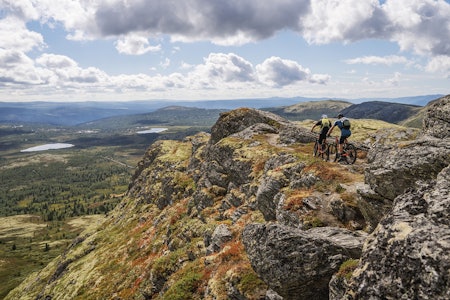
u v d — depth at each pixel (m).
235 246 26.97
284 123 66.12
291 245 15.39
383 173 18.17
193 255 36.56
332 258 14.54
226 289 22.33
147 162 162.75
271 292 19.00
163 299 26.95
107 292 54.69
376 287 9.80
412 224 10.33
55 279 96.25
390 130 59.34
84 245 104.44
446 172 12.63
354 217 21.86
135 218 100.19
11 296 121.81
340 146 30.03
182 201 70.62
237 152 50.34
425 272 8.77
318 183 26.44
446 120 23.84
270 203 30.70
